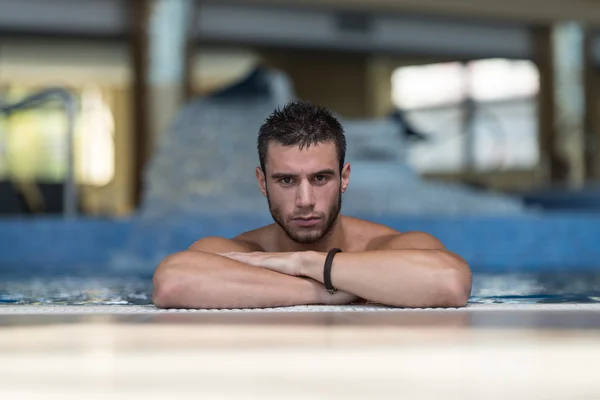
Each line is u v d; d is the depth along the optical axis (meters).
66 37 28.50
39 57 31.73
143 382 1.36
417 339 1.83
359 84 34.84
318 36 31.19
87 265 11.45
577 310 2.84
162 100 27.16
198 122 13.83
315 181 3.81
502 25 33.81
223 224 11.30
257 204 12.51
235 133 13.60
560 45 34.19
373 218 10.91
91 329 2.17
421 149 34.47
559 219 11.25
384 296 3.56
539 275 8.40
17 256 12.51
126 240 12.38
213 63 34.06
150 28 27.11
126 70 33.50
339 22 31.30
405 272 3.54
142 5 27.14
